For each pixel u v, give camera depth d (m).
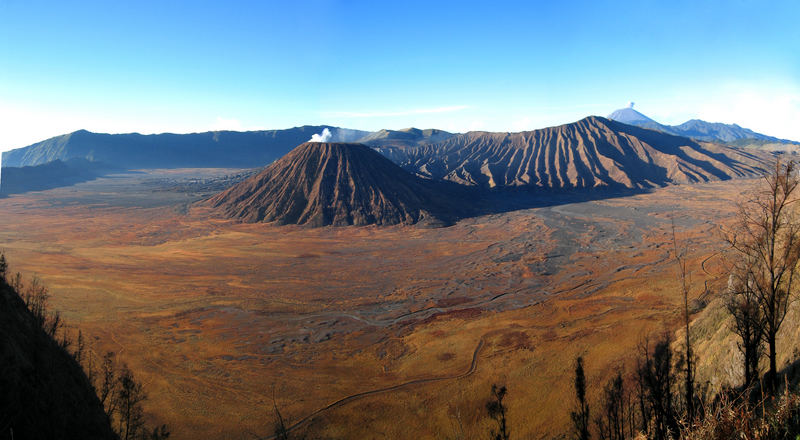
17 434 13.56
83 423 16.84
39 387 15.71
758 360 18.11
